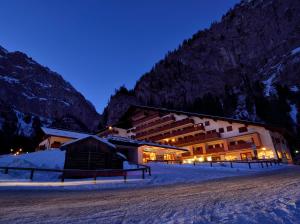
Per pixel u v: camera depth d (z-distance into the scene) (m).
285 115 70.62
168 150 38.28
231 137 41.03
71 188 11.98
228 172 21.38
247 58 116.38
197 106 96.12
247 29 123.62
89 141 20.44
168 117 53.06
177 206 5.73
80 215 5.00
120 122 63.72
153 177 17.38
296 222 3.60
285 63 98.94
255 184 10.02
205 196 7.31
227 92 102.81
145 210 5.39
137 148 31.62
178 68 131.12
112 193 9.53
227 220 4.01
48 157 27.09
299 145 49.72
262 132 38.00
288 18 112.19
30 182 13.38
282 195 6.38
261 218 3.99
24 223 4.36
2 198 7.95
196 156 44.81
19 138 72.81
